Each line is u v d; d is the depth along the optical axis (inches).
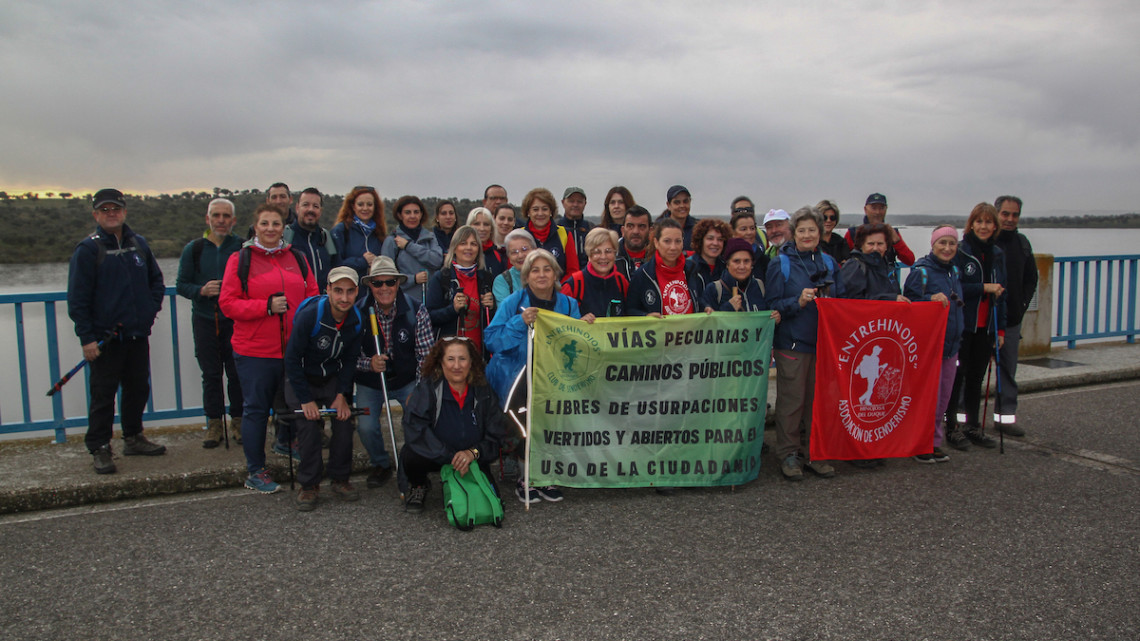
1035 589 137.8
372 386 201.6
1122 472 207.3
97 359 193.9
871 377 210.7
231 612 130.6
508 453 206.1
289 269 201.0
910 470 212.8
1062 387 314.7
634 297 207.6
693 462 197.5
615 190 275.4
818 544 159.3
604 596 135.8
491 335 195.6
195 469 198.1
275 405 188.9
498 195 295.9
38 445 224.7
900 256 272.8
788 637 121.1
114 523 173.0
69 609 132.0
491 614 129.1
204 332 217.8
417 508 180.1
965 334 230.5
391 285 195.5
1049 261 362.9
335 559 152.8
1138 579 141.9
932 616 127.8
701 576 143.9
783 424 208.7
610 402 194.4
